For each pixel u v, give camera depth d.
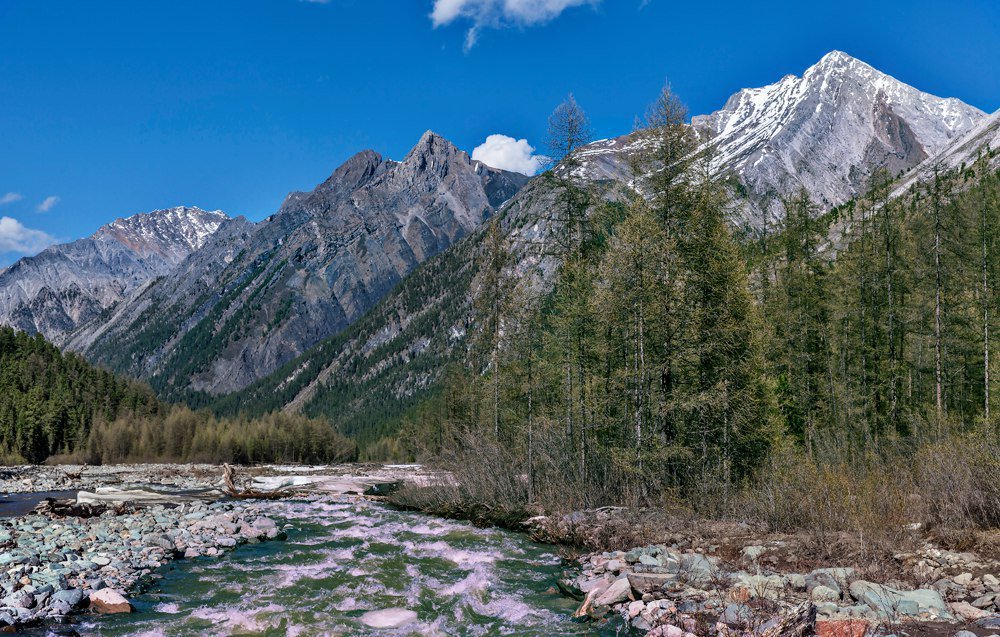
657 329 22.30
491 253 28.88
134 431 110.19
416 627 10.52
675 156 22.86
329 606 11.67
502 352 27.75
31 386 122.44
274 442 118.31
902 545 12.76
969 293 36.75
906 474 16.25
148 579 13.61
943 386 36.66
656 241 21.92
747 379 23.30
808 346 37.47
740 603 10.21
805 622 8.45
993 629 8.45
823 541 13.06
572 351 24.83
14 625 10.19
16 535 17.50
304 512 26.06
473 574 14.04
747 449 22.61
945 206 35.78
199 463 106.44
